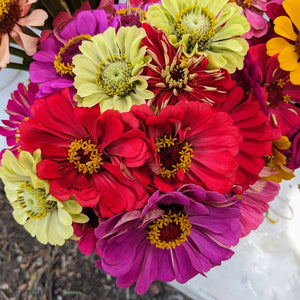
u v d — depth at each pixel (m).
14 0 0.24
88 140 0.22
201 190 0.19
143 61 0.21
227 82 0.21
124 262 0.22
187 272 0.25
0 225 0.55
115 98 0.21
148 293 0.51
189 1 0.22
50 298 0.51
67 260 0.53
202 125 0.20
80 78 0.21
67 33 0.24
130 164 0.20
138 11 0.26
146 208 0.19
